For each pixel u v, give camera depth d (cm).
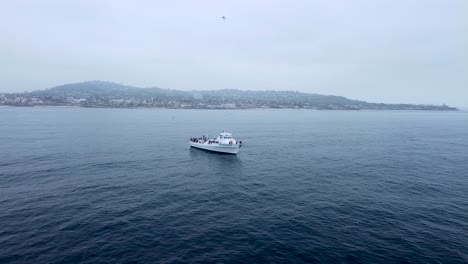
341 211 3684
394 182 5050
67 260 2495
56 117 18725
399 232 3106
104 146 8281
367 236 3006
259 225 3256
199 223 3294
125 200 3988
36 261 2469
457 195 4356
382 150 8519
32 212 3478
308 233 3066
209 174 5569
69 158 6562
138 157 6944
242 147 8819
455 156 7606
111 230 3064
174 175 5431
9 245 2709
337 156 7512
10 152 7081
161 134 11406
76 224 3183
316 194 4381
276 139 10688
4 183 4609
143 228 3131
